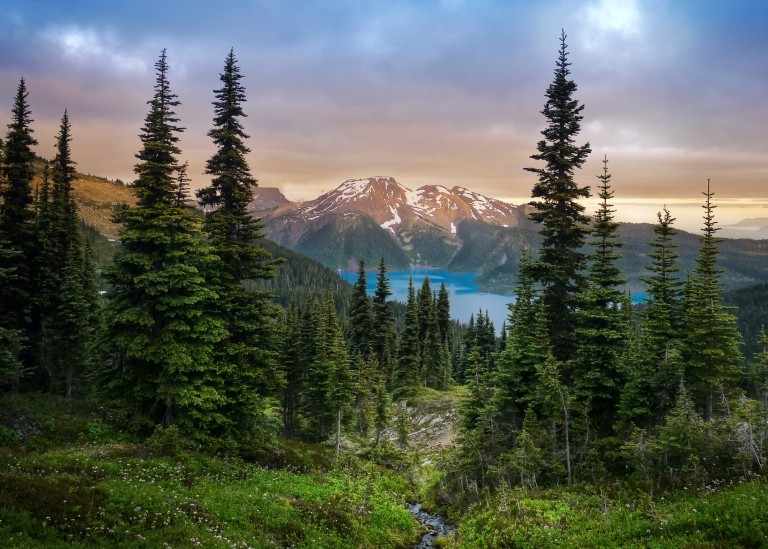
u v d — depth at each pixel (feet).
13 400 82.33
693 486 53.57
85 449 64.13
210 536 42.75
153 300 75.82
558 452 75.82
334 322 157.17
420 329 239.91
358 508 72.69
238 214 85.46
